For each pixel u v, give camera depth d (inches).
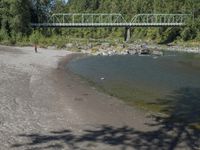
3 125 962.7
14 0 4313.5
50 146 848.3
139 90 1592.0
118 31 6934.1
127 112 1188.5
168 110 1248.8
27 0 4800.7
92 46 4170.8
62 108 1195.9
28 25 4594.0
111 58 3147.1
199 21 5959.6
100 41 5211.6
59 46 3971.5
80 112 1157.1
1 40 4099.4
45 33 4958.2
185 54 3833.7
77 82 1756.9
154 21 6446.9
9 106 1153.4
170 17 6269.7
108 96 1437.0
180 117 1160.2
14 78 1699.1
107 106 1259.8
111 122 1061.8
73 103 1282.0
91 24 5649.6
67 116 1099.9
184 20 6186.0
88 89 1576.0
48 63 2488.9
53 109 1173.1
